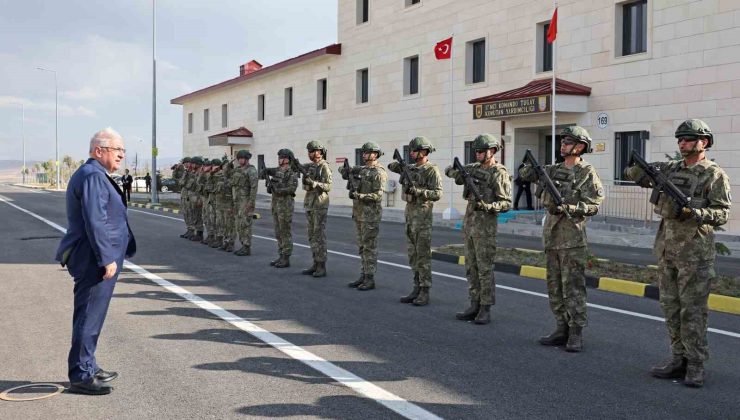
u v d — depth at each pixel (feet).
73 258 16.21
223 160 45.80
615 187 60.44
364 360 19.33
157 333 22.13
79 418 14.75
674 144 56.85
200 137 164.86
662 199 17.70
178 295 28.81
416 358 19.62
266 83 130.62
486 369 18.63
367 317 25.04
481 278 24.11
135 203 113.70
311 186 33.78
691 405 15.94
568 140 20.75
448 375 18.02
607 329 23.68
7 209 93.25
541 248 46.78
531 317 25.39
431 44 85.71
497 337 22.29
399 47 91.91
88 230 15.81
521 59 72.43
